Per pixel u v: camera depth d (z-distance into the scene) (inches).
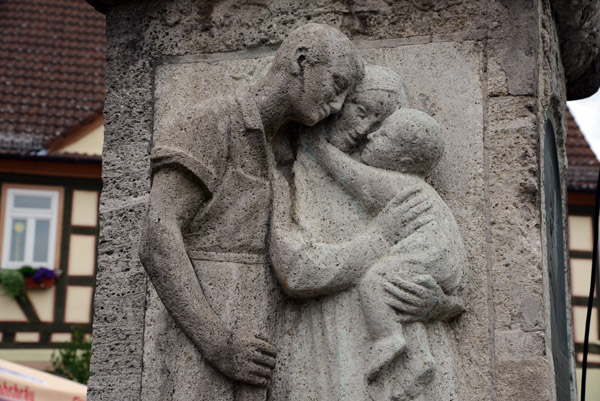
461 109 116.9
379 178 108.3
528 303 109.9
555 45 139.6
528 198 113.0
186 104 123.8
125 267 120.1
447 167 115.3
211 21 125.6
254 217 110.7
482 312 110.4
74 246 497.0
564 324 143.3
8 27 557.9
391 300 104.0
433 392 105.0
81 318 484.1
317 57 108.6
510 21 118.2
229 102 111.7
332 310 107.8
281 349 110.3
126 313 118.7
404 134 107.8
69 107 528.1
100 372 117.5
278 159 115.0
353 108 111.9
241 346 104.6
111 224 121.7
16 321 478.0
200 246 109.8
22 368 297.0
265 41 123.6
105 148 124.3
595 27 144.9
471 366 109.3
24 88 533.0
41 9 570.6
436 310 106.0
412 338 104.9
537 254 111.1
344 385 104.9
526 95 115.8
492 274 111.3
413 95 118.4
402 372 104.6
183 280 105.0
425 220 106.1
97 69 549.0
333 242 109.5
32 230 498.6
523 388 107.9
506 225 112.5
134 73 126.3
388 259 105.6
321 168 113.7
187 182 108.2
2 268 490.6
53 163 503.8
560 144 153.2
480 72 117.6
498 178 114.0
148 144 123.6
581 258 479.2
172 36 126.3
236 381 105.7
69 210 500.4
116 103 125.6
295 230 110.3
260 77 122.0
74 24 567.8
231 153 110.6
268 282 110.3
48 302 483.2
